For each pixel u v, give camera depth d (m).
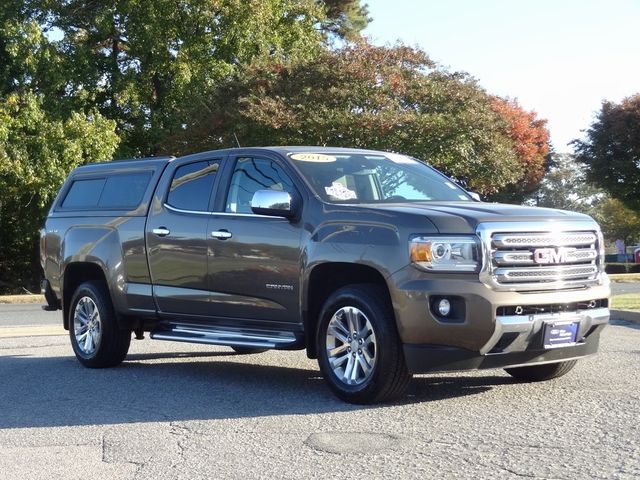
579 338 6.84
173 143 28.47
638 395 6.77
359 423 6.11
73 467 5.28
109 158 29.03
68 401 7.41
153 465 5.26
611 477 4.66
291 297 7.33
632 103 37.59
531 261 6.54
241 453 5.43
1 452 5.69
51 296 10.16
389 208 6.86
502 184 26.52
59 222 10.02
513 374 7.71
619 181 38.62
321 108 24.61
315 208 7.25
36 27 28.72
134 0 30.50
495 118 26.97
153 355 10.41
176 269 8.38
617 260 60.19
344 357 6.89
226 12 31.02
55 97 29.78
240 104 26.39
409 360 6.44
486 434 5.67
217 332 8.23
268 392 7.50
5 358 10.31
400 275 6.45
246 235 7.69
